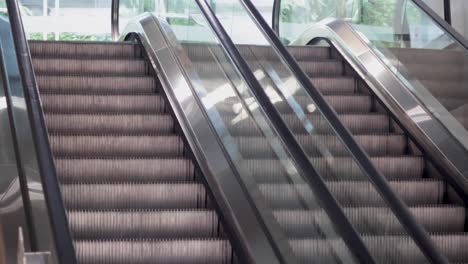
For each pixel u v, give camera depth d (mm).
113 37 13195
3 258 4859
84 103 7609
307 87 6484
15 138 5613
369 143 7211
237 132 6570
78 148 6855
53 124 7199
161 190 6246
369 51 8391
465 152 6645
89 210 5867
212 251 5652
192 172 6621
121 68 8453
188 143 6793
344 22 9148
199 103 7242
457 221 6391
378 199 5406
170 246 5598
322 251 5199
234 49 7145
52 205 4750
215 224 5984
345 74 8602
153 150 6930
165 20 9203
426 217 6344
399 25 8078
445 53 7207
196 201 6285
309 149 6359
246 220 5789
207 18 7688
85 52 8898
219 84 7145
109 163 6531
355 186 5676
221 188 6137
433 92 7324
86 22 15117
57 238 4480
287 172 5730
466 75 6840
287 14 12148
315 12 10938
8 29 7395
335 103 7848
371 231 5430
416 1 7844
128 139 6926
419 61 7613
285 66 7000
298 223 5484
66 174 6453
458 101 6957
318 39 9453
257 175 6070
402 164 6941
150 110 7680
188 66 7836
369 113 7711
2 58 6770
